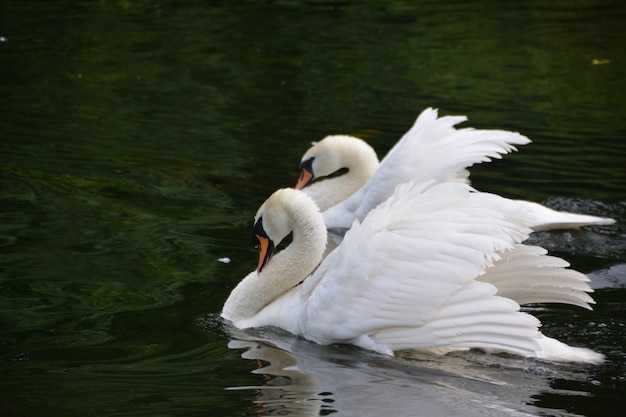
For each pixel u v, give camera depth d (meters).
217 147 18.38
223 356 9.64
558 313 10.68
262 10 32.31
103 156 17.53
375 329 9.80
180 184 16.06
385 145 18.70
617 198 15.48
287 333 10.50
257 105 21.67
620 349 9.68
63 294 11.15
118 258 12.45
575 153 18.19
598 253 12.88
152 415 8.12
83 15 31.22
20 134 18.75
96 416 8.10
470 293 9.45
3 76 23.61
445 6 33.19
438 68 25.34
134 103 21.53
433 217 9.80
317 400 8.45
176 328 10.34
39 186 15.62
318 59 26.17
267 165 17.34
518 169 17.14
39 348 9.64
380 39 28.48
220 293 11.41
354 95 22.66
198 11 32.16
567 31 29.56
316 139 19.05
